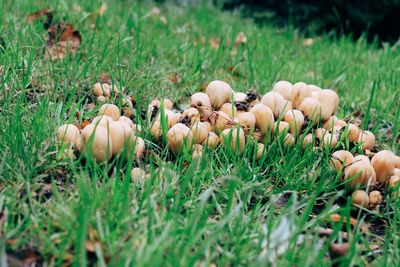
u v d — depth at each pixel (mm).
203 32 923
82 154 374
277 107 458
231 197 348
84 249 274
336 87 701
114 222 324
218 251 323
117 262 290
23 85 465
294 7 1160
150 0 1182
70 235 309
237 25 1014
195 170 399
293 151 438
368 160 420
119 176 368
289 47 897
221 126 438
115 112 434
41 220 324
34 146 387
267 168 422
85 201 328
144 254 288
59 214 323
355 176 396
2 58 523
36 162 375
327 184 410
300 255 323
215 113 440
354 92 674
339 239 337
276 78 676
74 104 461
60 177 375
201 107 448
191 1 1312
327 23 1147
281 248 330
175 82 614
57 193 335
